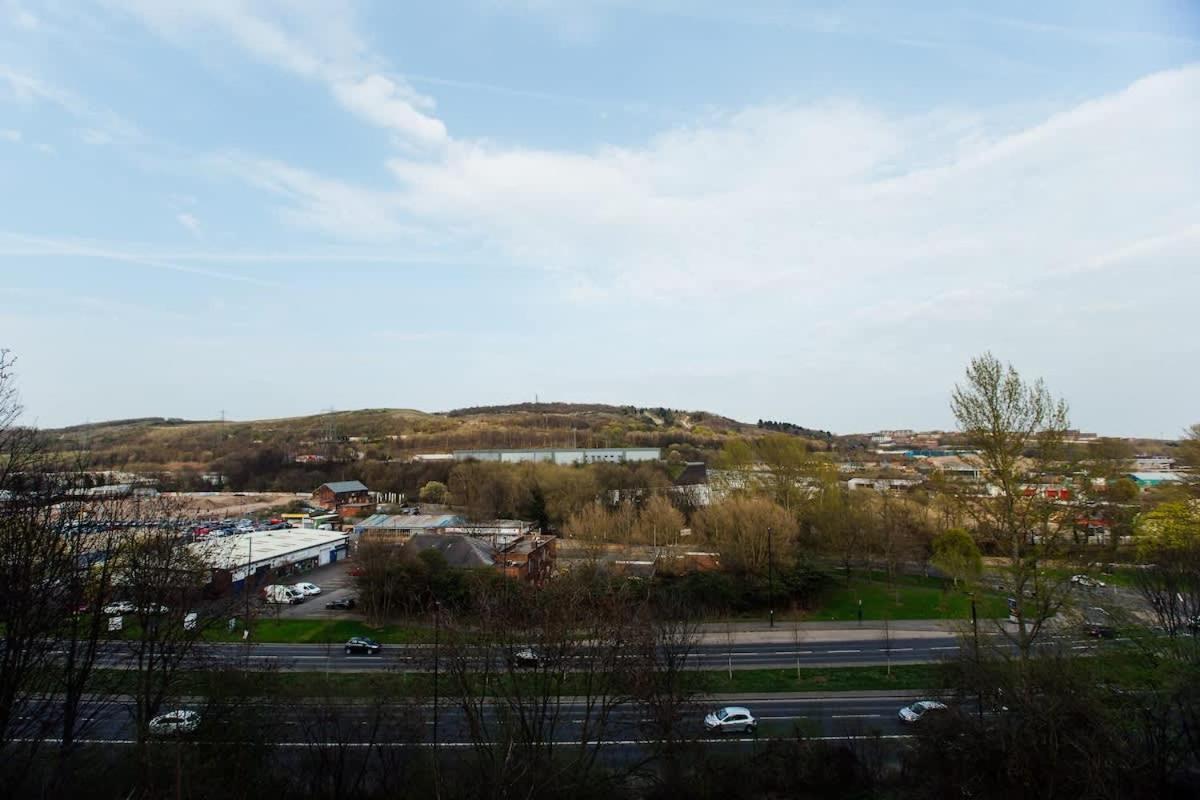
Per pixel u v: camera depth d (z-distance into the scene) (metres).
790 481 90.38
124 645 33.91
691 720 36.34
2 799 24.38
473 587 57.06
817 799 31.36
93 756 29.38
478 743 28.67
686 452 197.75
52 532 26.30
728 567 72.19
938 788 30.09
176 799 24.17
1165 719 28.52
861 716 41.44
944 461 146.88
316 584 79.00
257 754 30.55
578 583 41.81
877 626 62.00
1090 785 25.92
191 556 34.72
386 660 50.94
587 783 29.69
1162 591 39.16
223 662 37.62
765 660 52.41
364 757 32.38
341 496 141.88
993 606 47.88
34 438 28.23
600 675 34.22
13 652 24.02
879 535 81.38
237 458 175.75
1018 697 28.80
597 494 115.81
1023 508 30.28
